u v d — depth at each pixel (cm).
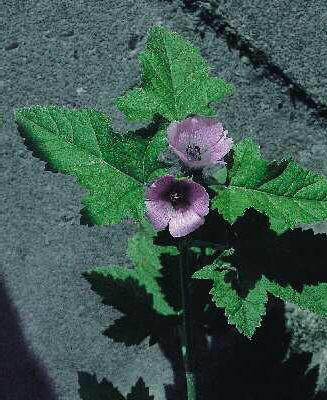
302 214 42
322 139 59
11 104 62
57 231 63
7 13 61
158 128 45
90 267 63
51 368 66
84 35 60
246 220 48
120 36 60
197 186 40
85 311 64
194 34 59
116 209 43
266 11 57
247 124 60
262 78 59
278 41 57
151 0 59
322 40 57
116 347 65
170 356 64
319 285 47
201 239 49
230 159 43
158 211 41
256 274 47
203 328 55
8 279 64
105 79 60
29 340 66
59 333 65
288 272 47
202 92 45
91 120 44
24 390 66
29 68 61
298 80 58
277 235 48
